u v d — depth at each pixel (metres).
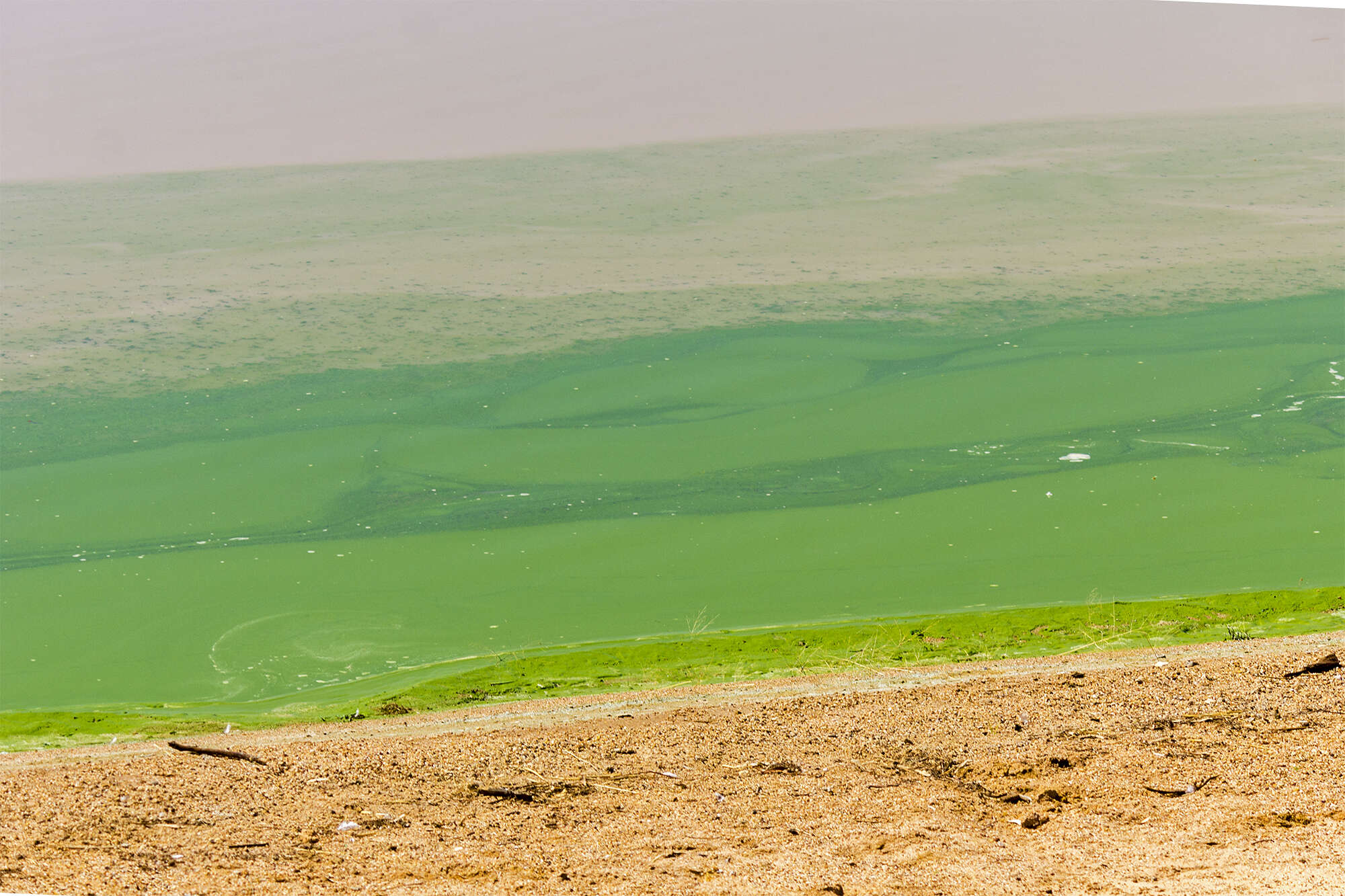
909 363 26.14
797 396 24.61
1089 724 7.20
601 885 4.78
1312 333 26.50
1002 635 12.16
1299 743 6.44
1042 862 4.91
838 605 14.81
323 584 16.56
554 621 14.82
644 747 7.23
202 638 14.59
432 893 4.72
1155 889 4.43
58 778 6.82
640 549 17.56
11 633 14.93
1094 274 30.52
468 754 7.17
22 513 19.94
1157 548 16.44
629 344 27.80
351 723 9.99
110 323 28.73
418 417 24.50
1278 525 17.11
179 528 19.23
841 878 4.78
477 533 18.58
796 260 31.81
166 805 6.17
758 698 9.22
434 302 29.98
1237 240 31.89
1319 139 35.38
